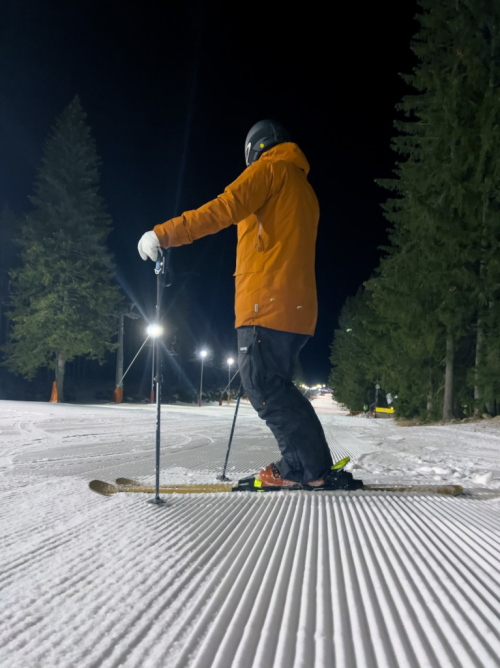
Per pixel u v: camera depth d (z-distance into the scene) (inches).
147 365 2032.5
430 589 62.6
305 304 114.6
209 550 78.2
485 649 47.8
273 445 347.6
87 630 51.4
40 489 140.0
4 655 46.6
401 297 765.3
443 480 165.3
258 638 49.6
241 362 116.3
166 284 122.5
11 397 1419.8
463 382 778.2
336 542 82.5
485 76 663.8
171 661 45.2
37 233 1269.7
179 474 189.6
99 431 459.8
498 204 681.0
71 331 1226.6
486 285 668.1
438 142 702.5
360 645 48.3
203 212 111.1
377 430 591.8
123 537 85.8
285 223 115.7
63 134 1299.2
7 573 68.4
